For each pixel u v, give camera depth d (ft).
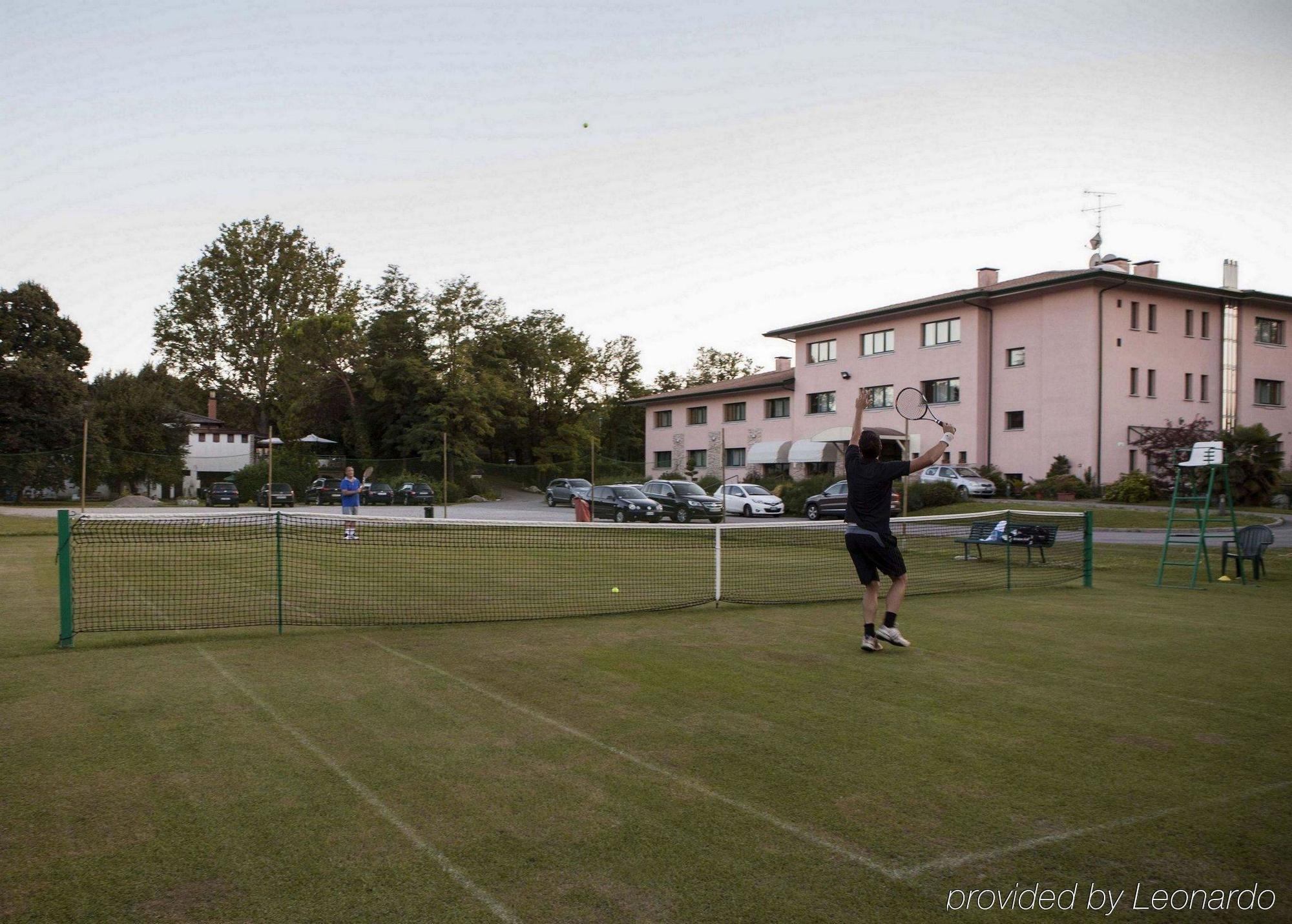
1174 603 35.91
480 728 17.65
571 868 11.48
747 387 162.30
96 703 19.53
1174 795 14.12
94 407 159.12
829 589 40.11
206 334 208.54
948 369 127.13
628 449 246.47
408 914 10.29
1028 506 100.32
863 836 12.51
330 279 212.84
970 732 17.40
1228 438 99.09
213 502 133.80
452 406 173.27
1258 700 19.88
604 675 22.25
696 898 10.69
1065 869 11.52
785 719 18.35
